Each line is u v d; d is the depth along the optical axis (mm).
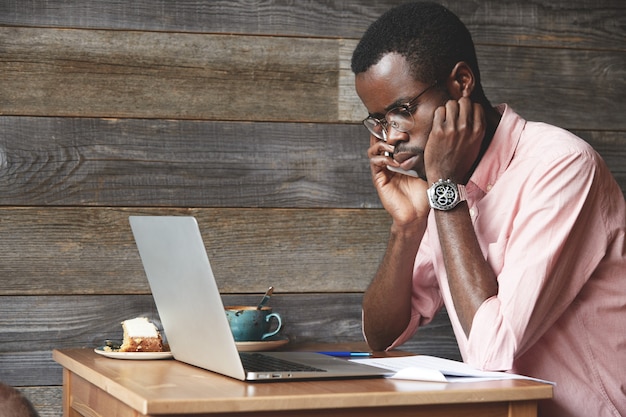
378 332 2006
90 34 2186
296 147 2270
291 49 2271
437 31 1731
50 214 2158
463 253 1644
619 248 1687
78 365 1696
